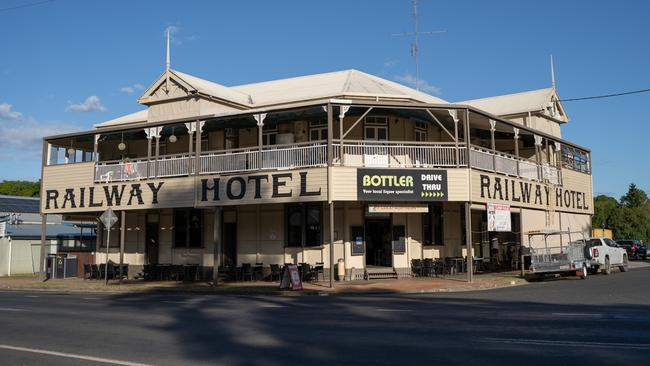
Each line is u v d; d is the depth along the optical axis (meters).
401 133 28.36
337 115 26.56
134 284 26.95
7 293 23.94
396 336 10.62
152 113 30.89
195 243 30.55
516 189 28.56
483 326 11.66
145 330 11.84
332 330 11.52
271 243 28.33
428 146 25.44
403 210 24.88
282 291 22.25
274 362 8.51
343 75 31.56
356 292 21.89
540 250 27.22
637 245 52.53
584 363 8.09
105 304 17.77
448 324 12.07
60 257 32.50
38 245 39.38
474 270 30.17
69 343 10.40
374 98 27.19
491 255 32.94
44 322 13.29
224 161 26.09
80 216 34.00
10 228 39.78
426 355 8.80
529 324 11.83
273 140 28.73
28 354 9.40
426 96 32.72
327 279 26.75
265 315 14.34
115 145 33.66
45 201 30.55
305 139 28.12
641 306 15.17
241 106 29.69
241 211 29.25
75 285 26.72
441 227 29.47
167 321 13.26
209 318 13.79
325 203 27.38
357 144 26.11
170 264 30.59
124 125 29.39
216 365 8.39
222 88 32.03
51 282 29.16
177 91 30.08
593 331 10.81
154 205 27.08
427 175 24.41
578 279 26.48
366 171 23.97
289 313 14.77
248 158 25.94
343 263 26.69
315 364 8.32
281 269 26.19
